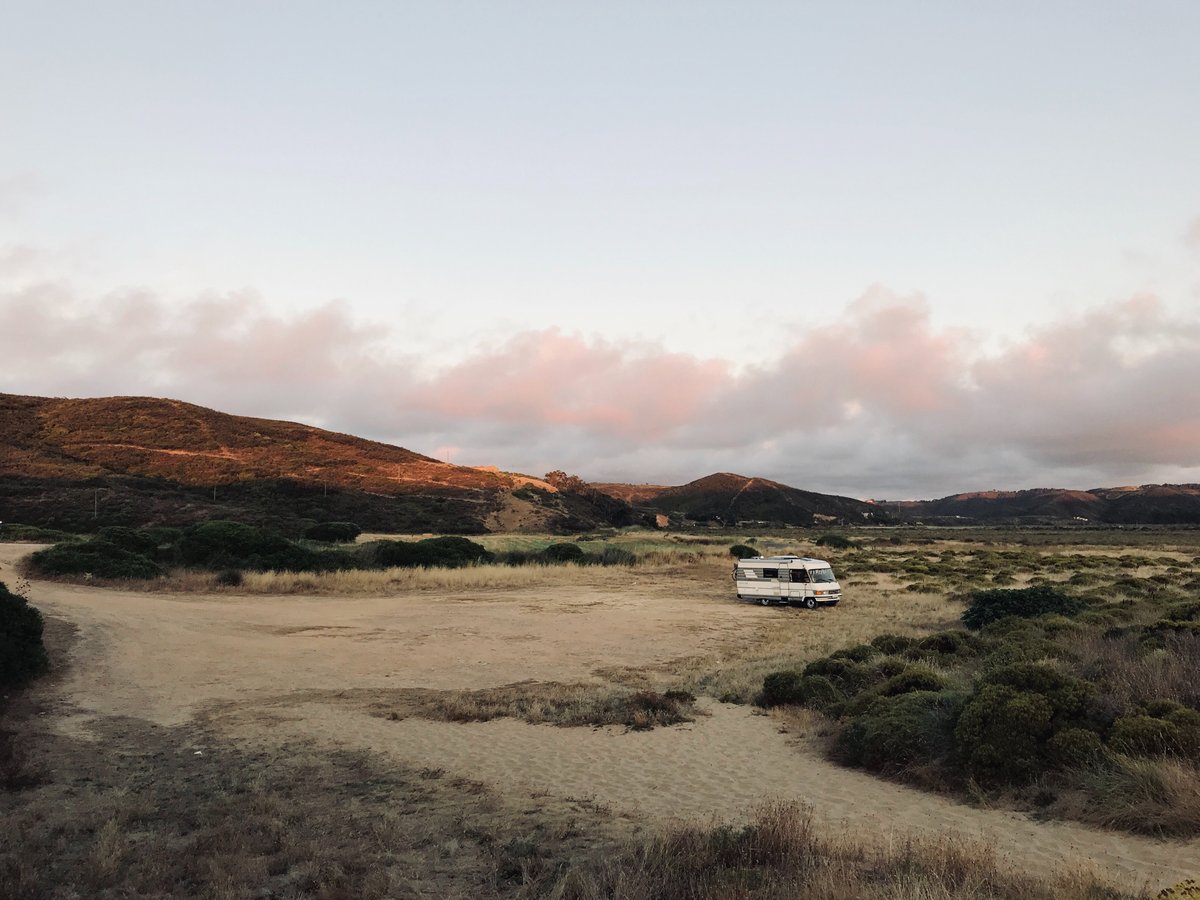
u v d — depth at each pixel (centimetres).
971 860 591
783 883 570
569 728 1225
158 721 1300
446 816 829
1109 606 2264
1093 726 875
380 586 3450
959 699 1023
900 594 3384
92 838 767
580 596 3306
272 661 1830
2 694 1391
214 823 808
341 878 646
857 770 970
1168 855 620
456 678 1684
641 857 663
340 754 1095
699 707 1355
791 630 2372
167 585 3097
